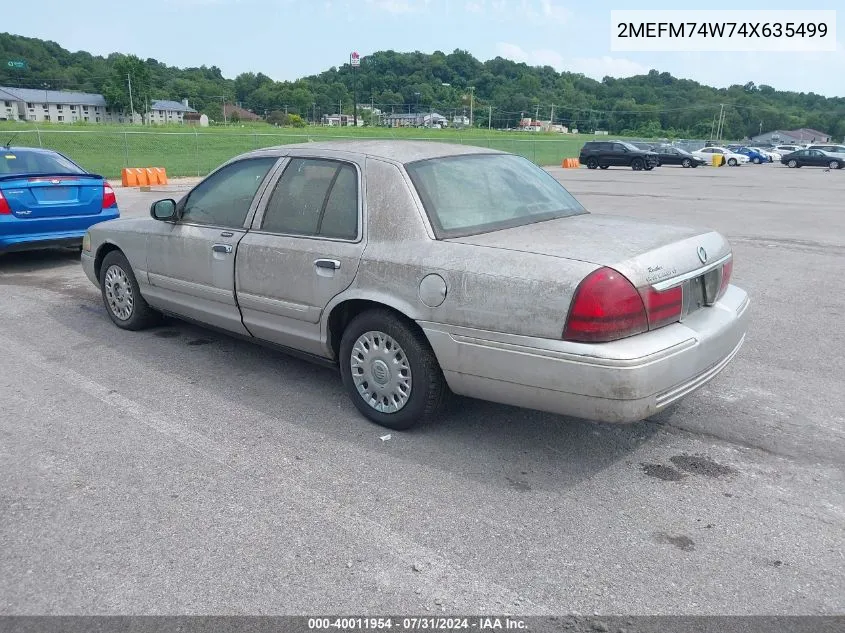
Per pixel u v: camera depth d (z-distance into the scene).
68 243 8.73
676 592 2.74
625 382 3.20
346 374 4.30
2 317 6.60
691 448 3.95
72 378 4.99
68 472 3.64
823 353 5.62
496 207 4.11
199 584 2.78
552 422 4.27
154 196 18.50
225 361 5.37
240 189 4.84
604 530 3.15
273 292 4.50
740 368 5.27
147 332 6.12
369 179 4.10
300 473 3.64
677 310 3.52
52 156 9.29
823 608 2.65
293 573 2.84
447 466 3.72
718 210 16.08
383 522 3.20
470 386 3.71
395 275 3.83
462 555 2.96
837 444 4.00
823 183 27.42
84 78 138.00
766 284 8.15
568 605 2.67
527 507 3.33
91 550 2.99
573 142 56.94
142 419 4.30
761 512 3.30
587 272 3.26
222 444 3.97
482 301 3.50
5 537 3.08
